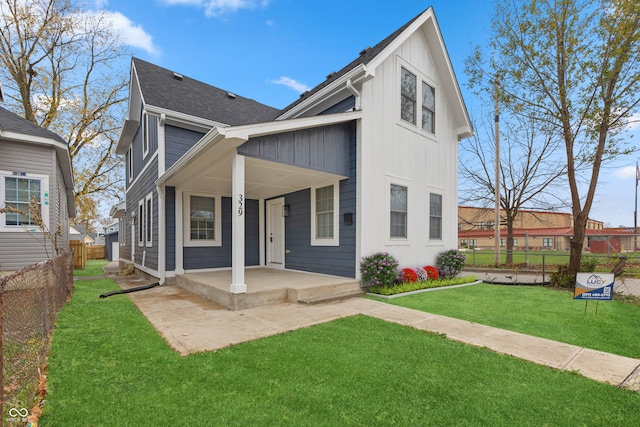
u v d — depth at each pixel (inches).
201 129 341.7
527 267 474.9
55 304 184.1
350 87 270.8
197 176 272.8
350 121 281.6
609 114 285.7
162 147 317.1
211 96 422.9
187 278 285.7
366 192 274.2
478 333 157.4
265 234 389.4
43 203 331.9
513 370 114.9
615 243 877.8
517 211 581.3
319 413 87.7
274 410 89.0
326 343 141.5
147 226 390.9
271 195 370.3
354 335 153.0
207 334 154.9
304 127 231.9
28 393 92.7
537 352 132.3
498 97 350.6
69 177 455.5
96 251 954.1
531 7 302.5
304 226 328.5
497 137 517.0
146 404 91.4
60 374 109.9
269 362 120.6
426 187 345.7
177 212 321.1
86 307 215.3
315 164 252.2
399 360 123.1
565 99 307.3
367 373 111.8
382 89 295.6
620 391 100.1
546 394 98.2
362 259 267.7
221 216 357.7
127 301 236.7
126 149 591.2
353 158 277.6
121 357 125.3
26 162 324.8
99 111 704.4
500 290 285.4
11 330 100.5
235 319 183.3
